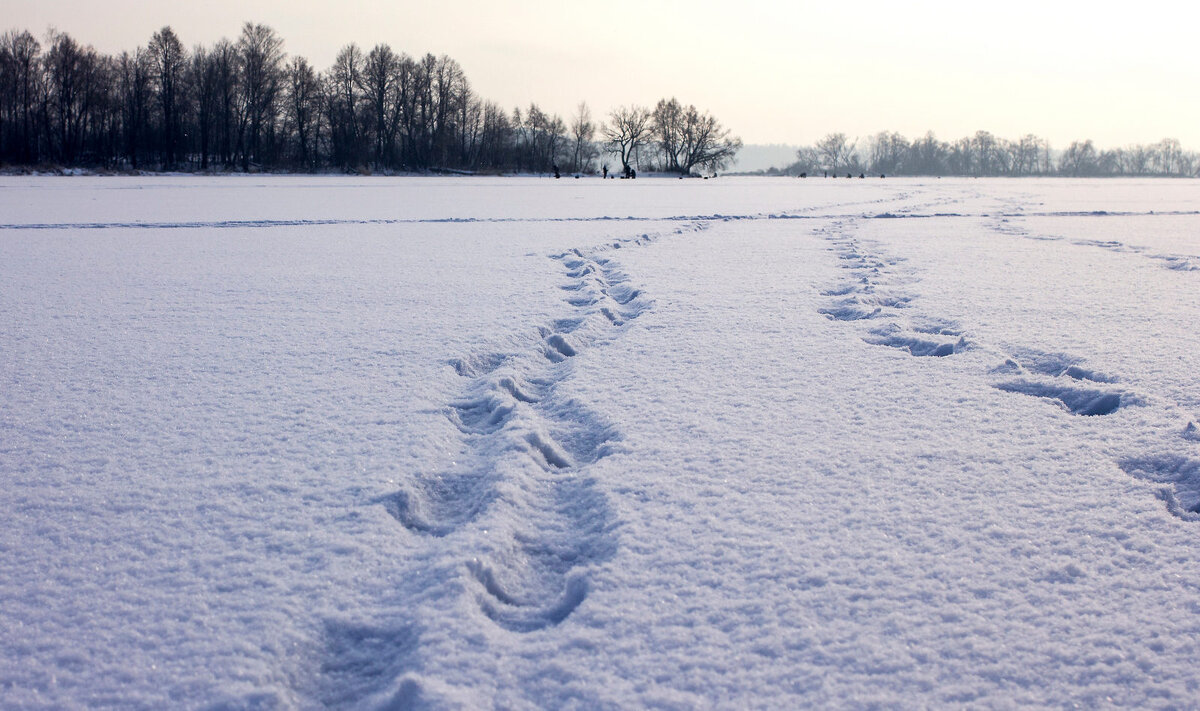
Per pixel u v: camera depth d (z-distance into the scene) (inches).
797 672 66.9
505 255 324.5
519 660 68.2
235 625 72.6
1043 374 155.4
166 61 2257.6
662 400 137.2
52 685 64.6
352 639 72.4
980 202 734.5
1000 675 66.7
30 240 381.1
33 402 134.4
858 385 145.9
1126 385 142.2
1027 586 79.7
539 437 116.6
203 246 356.8
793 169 4928.6
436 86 2849.4
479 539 87.0
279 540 88.0
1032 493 100.5
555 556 88.2
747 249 353.4
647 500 98.0
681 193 958.4
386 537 89.0
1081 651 69.8
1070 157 4608.8
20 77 2154.3
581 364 160.6
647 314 209.0
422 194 896.3
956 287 245.8
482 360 165.2
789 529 91.0
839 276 273.0
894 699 63.8
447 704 61.7
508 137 3179.1
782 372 154.6
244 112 2440.9
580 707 62.6
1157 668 67.5
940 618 74.4
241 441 117.1
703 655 69.1
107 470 106.6
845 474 106.3
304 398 137.0
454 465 110.1
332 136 2628.0
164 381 146.9
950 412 130.7
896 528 91.4
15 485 102.0
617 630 72.4
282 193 892.6
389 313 206.8
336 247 352.8
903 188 1172.5
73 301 223.8
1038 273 275.0
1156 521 93.0
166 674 66.1
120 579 80.2
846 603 76.6
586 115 3427.7
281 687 65.2
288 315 205.0
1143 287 245.0
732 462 110.1
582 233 413.4
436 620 73.0
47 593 77.9
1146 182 1729.8
